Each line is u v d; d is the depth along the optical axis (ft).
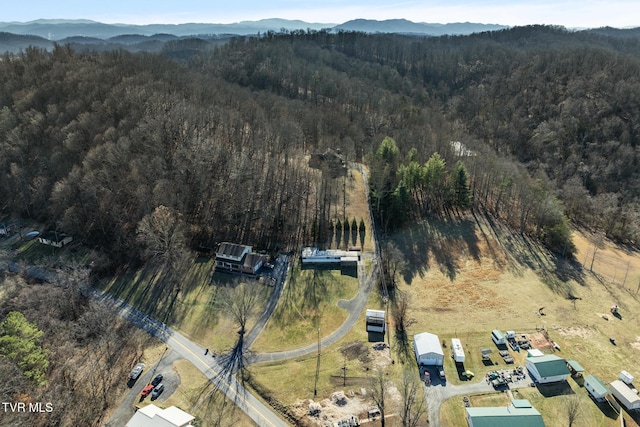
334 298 275.18
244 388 204.64
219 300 269.64
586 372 214.48
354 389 203.51
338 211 367.25
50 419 182.29
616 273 311.27
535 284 293.64
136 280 292.40
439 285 290.56
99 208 336.08
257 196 365.40
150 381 207.62
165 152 359.25
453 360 222.89
